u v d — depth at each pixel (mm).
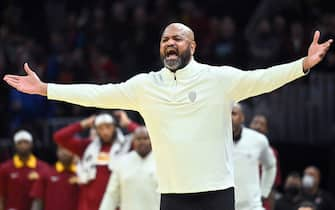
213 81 17547
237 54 44219
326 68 42125
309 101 41875
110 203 26938
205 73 17594
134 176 26578
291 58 43625
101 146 29250
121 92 17859
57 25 49625
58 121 41719
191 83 17562
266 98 41719
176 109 17547
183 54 17516
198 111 17484
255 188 24906
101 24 47188
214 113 17500
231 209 17438
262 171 27109
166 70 17766
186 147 17406
